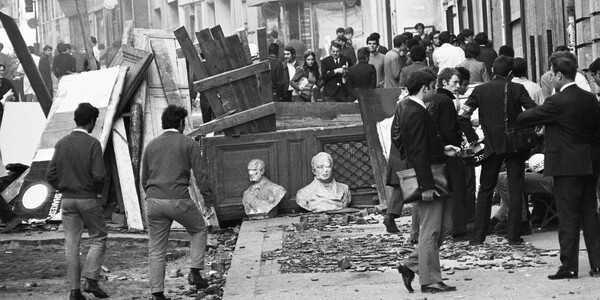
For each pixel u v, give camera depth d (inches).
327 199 721.6
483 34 855.7
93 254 494.3
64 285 535.5
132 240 665.6
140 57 789.9
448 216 441.1
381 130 727.1
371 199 730.2
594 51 879.1
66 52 1473.9
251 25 2314.2
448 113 541.0
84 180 493.0
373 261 517.0
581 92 452.1
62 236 666.2
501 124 538.6
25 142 921.5
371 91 740.7
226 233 698.2
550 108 450.3
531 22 1058.1
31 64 845.8
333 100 1016.2
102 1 2470.5
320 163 724.0
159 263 482.6
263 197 721.6
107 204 724.0
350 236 603.2
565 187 449.4
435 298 424.8
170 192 484.1
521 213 544.1
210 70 737.6
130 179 716.0
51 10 2380.7
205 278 533.3
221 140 730.8
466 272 478.3
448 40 885.8
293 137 733.3
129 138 737.6
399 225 634.8
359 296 438.3
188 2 2573.8
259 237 622.8
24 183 721.0
